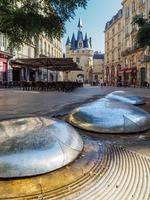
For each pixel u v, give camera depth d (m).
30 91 22.89
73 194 2.82
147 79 44.09
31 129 3.91
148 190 2.94
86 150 4.16
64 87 24.25
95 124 5.47
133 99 9.51
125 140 4.99
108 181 3.12
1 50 31.27
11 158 3.21
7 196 2.75
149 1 43.81
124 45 57.09
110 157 3.92
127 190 2.93
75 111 6.27
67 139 3.83
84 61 95.31
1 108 9.41
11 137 3.62
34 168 3.18
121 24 59.50
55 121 4.37
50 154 3.38
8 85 31.20
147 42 17.00
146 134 5.45
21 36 10.80
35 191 2.85
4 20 10.29
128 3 54.03
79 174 3.25
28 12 10.07
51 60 25.31
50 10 10.14
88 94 18.47
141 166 3.60
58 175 3.21
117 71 63.31
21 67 37.53
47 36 10.88
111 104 6.31
